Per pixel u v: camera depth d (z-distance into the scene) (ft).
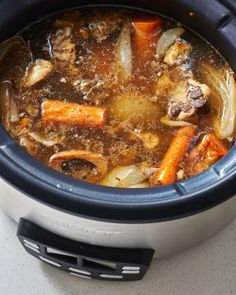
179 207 1.51
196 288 1.99
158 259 2.02
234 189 1.55
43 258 1.93
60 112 1.83
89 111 1.83
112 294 1.97
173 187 1.56
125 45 1.99
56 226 1.71
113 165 1.77
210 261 2.03
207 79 1.94
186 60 1.98
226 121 1.85
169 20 2.06
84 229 1.65
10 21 1.90
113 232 1.63
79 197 1.50
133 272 1.86
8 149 1.57
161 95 1.90
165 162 1.77
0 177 1.54
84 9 2.06
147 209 1.50
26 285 1.98
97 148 1.79
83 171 1.74
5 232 2.04
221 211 1.69
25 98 1.86
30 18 1.97
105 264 1.82
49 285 1.98
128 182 1.73
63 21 2.02
